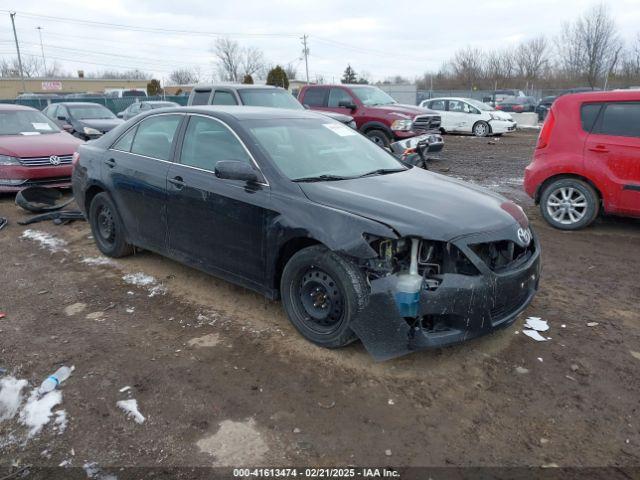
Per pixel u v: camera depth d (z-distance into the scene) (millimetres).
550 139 6918
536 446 2869
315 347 3820
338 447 2842
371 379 3445
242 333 4051
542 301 4711
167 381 3420
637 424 3055
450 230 3383
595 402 3248
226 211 4191
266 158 4121
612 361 3711
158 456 2768
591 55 44562
